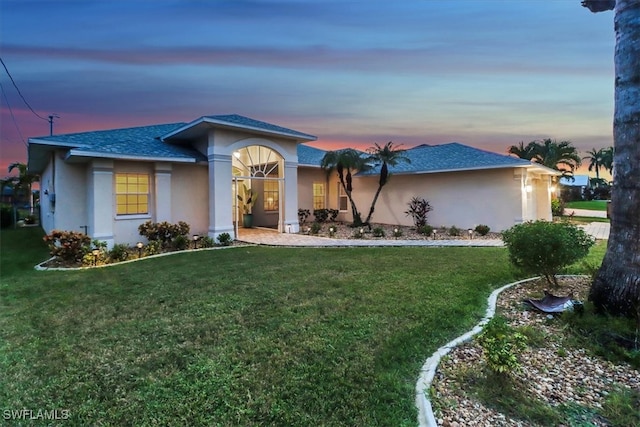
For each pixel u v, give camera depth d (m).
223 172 14.52
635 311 4.61
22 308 5.83
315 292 6.58
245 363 3.87
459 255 10.67
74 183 13.09
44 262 10.32
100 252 10.49
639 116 4.66
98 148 12.00
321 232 17.41
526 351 4.22
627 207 4.79
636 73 4.70
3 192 30.67
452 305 5.77
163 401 3.18
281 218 17.20
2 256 11.62
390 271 8.34
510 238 7.18
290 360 3.92
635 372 3.73
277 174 20.19
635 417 2.96
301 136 16.55
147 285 7.22
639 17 4.68
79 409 3.09
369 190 22.09
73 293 6.71
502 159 16.83
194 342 4.42
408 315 5.31
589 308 5.05
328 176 23.53
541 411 3.03
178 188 14.65
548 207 20.12
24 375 3.67
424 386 3.41
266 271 8.43
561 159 30.45
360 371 3.67
